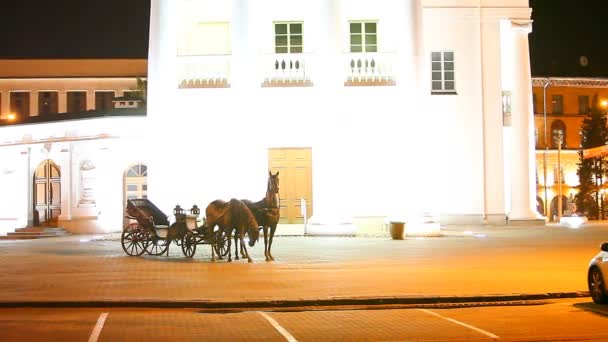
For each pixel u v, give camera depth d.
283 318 12.38
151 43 31.41
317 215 30.17
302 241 27.69
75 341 10.42
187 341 10.38
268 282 16.08
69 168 37.34
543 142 68.75
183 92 32.66
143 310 13.34
